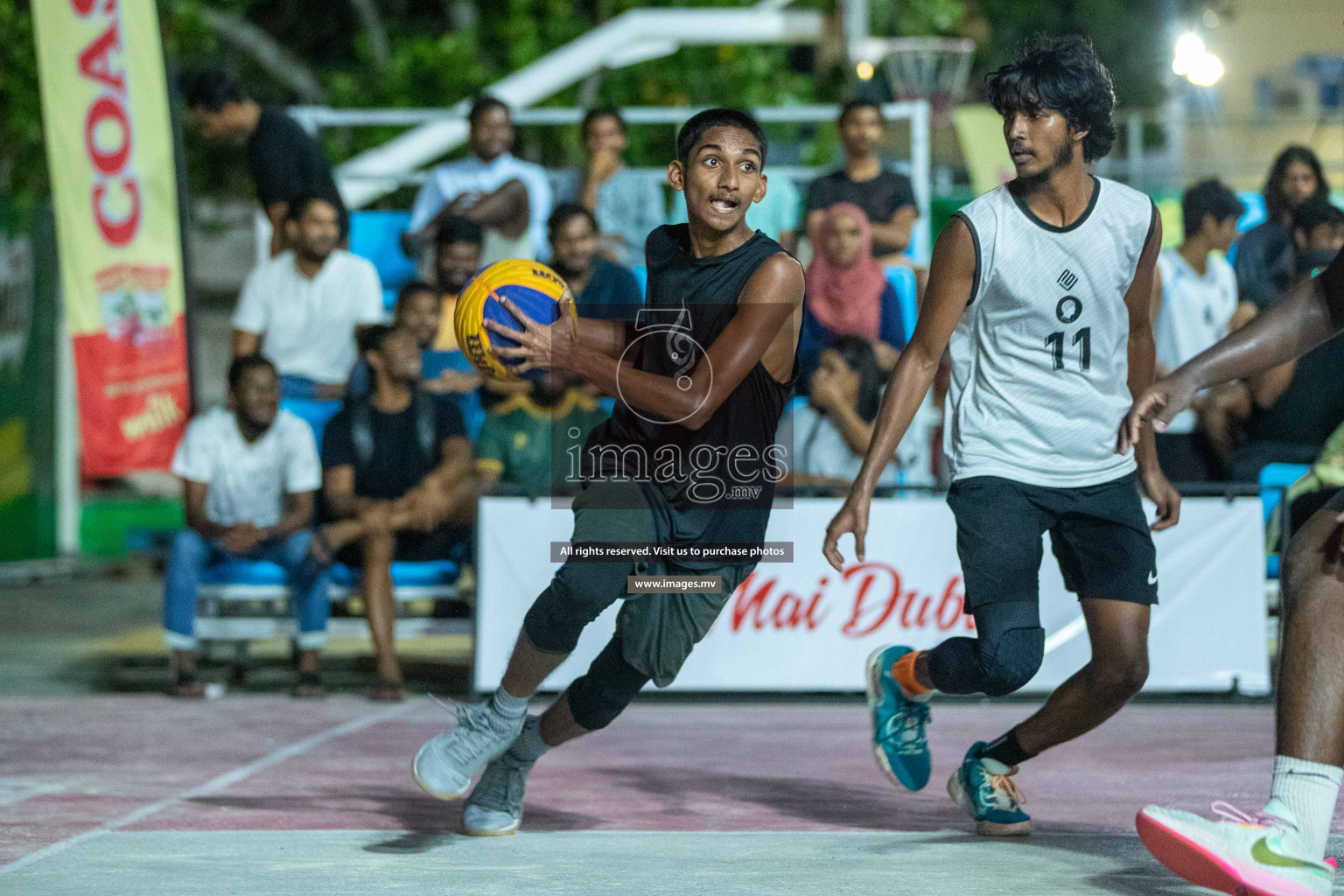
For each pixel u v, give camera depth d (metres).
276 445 20.75
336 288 22.91
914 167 26.05
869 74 39.47
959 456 10.95
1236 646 18.61
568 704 10.95
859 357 20.36
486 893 9.48
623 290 21.47
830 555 10.34
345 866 10.30
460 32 53.66
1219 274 22.47
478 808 11.41
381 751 15.79
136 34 23.41
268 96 59.19
